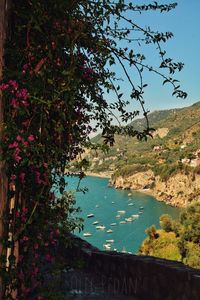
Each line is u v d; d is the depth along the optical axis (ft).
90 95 14.93
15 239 13.23
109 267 22.22
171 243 217.36
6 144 12.66
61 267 15.55
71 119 14.02
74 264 16.57
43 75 13.04
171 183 509.76
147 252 226.17
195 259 189.16
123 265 21.15
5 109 12.82
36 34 13.38
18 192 13.39
